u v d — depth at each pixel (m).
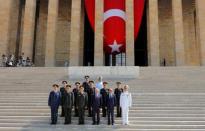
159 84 20.83
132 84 20.91
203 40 32.19
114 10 33.53
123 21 33.44
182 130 13.33
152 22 33.34
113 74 22.91
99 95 14.03
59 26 38.59
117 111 15.13
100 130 13.33
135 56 38.41
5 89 19.97
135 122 14.16
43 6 39.47
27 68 24.67
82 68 23.16
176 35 32.81
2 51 33.12
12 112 15.45
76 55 33.03
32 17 33.97
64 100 13.97
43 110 15.70
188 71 23.59
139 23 33.12
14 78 22.59
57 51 37.94
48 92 19.06
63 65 37.69
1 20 33.75
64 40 38.34
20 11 38.06
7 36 33.44
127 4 33.38
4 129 13.44
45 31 38.84
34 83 21.34
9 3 34.16
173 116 14.92
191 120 14.51
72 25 33.75
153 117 14.72
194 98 17.52
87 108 15.63
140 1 33.69
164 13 38.78
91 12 33.84
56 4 34.56
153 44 32.88
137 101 16.98
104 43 33.16
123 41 33.06
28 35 33.44
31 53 33.38
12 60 31.33
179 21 33.06
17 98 17.72
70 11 39.12
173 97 17.66
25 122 14.30
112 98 13.96
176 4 33.44
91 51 38.66
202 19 32.66
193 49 37.62
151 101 17.03
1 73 23.73
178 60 32.25
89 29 39.09
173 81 21.56
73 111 15.88
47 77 22.84
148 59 33.66
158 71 23.75
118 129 13.45
